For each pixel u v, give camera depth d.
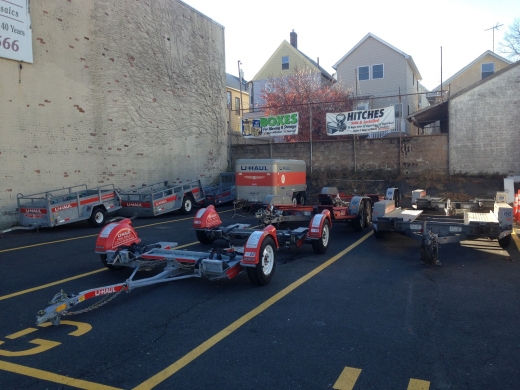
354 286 6.72
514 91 19.78
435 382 3.74
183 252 7.06
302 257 8.86
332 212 11.27
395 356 4.26
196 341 4.68
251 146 25.44
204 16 23.44
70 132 15.55
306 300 6.04
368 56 35.53
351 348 4.45
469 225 8.56
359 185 21.91
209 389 3.67
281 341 4.65
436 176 20.88
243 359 4.23
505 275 7.25
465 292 6.34
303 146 24.03
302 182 18.78
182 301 6.08
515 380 3.77
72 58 15.62
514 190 17.89
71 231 13.32
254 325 5.12
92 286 6.91
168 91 20.67
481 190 19.19
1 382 3.83
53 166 14.91
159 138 20.06
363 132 22.14
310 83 34.31
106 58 17.09
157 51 19.89
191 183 18.45
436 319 5.26
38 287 6.93
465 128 20.66
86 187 15.98
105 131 17.05
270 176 16.12
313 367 4.04
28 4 13.90
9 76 13.45
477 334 4.79
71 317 5.50
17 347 4.60
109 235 7.33
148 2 19.31
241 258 6.79
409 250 9.50
